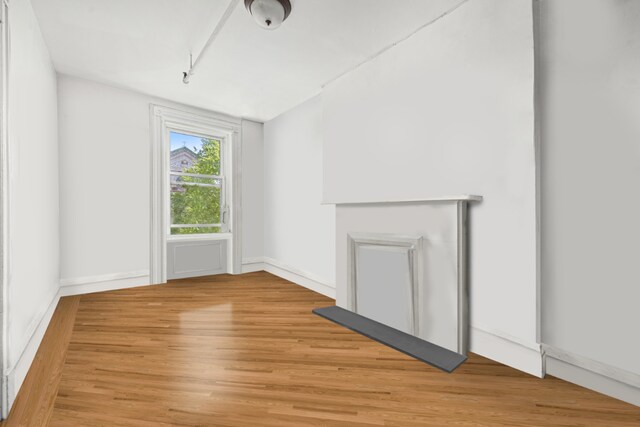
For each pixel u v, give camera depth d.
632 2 1.55
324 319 2.88
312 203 4.01
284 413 1.52
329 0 2.21
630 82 1.56
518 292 1.92
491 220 2.04
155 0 2.23
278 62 3.11
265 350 2.23
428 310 2.30
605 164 1.64
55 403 1.59
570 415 1.50
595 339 1.69
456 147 2.24
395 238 2.54
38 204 2.42
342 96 3.33
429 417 1.50
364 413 1.53
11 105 1.75
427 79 2.45
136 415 1.50
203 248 4.71
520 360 1.93
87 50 2.93
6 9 1.61
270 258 5.02
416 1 2.19
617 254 1.61
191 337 2.46
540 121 1.87
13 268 1.74
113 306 3.23
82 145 3.60
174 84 3.70
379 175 2.88
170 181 4.43
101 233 3.76
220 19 2.44
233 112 4.66
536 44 1.85
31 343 2.05
